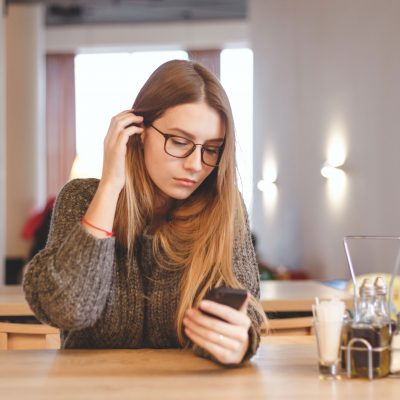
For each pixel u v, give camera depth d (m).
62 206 2.08
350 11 6.71
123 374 1.71
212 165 2.04
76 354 1.94
